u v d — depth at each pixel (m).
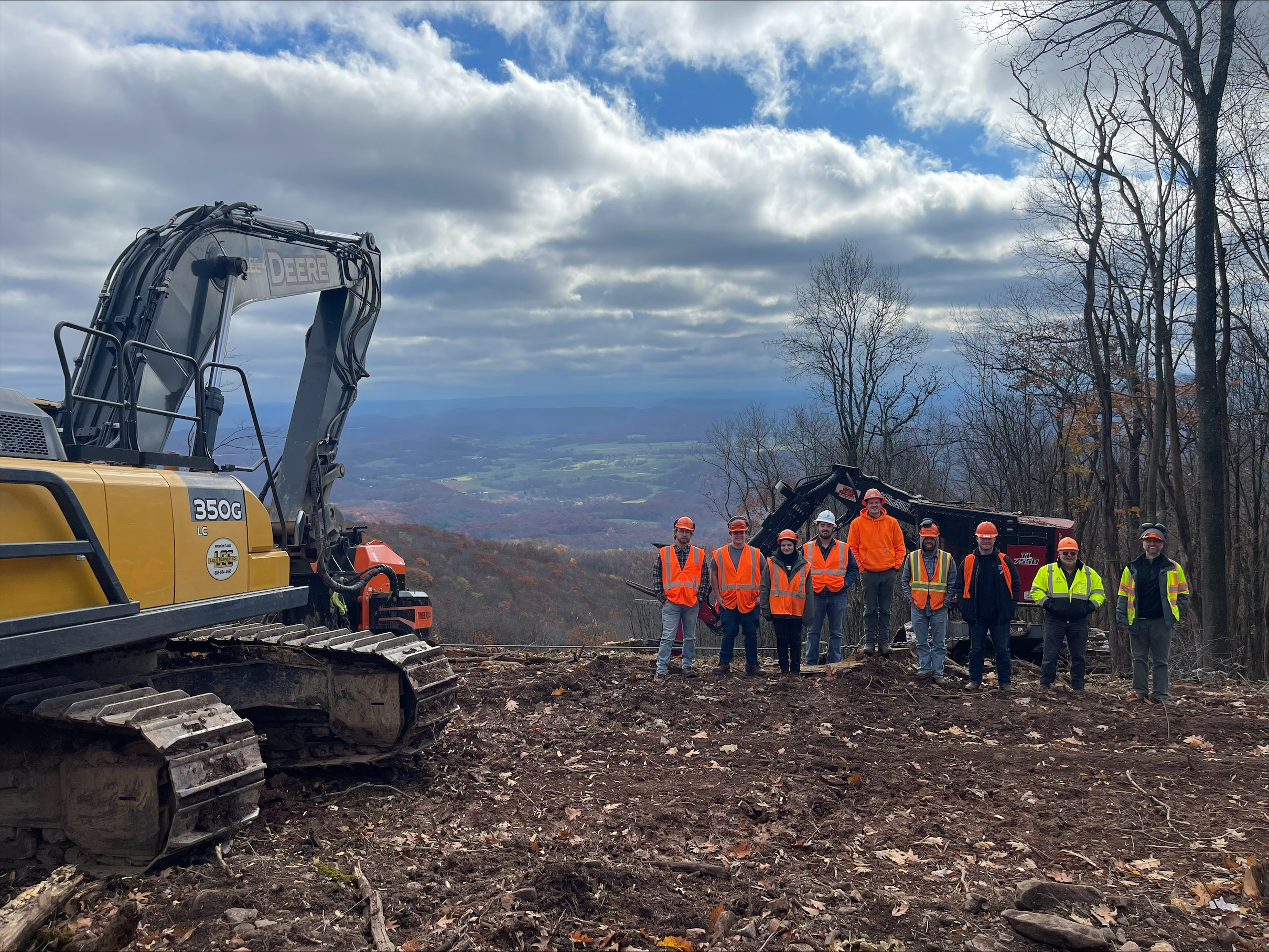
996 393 30.16
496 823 5.61
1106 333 22.00
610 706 8.99
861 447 30.75
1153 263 19.50
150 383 6.89
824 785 6.55
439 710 6.75
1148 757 7.36
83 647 4.52
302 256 9.22
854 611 27.59
